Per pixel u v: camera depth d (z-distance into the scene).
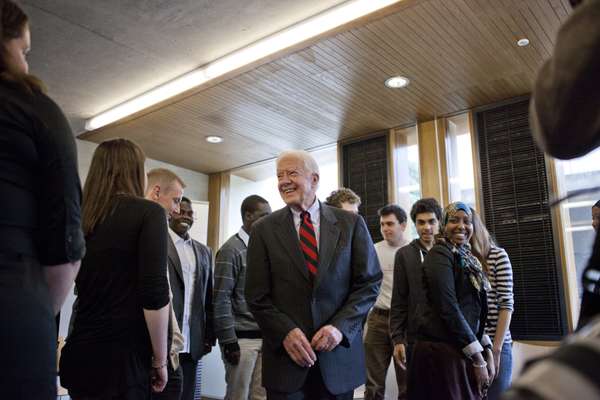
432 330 1.92
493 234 4.36
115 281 1.36
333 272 1.82
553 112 0.43
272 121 4.93
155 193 2.26
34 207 0.90
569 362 0.26
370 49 3.62
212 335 2.77
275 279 1.83
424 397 1.87
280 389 1.67
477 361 1.84
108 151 1.53
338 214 1.98
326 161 6.14
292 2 3.31
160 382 1.45
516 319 4.14
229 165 6.36
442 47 3.60
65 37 3.66
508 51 3.64
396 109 4.67
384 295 3.35
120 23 3.51
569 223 4.06
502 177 4.41
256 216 3.03
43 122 0.91
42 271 0.90
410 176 5.15
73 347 1.34
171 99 4.45
